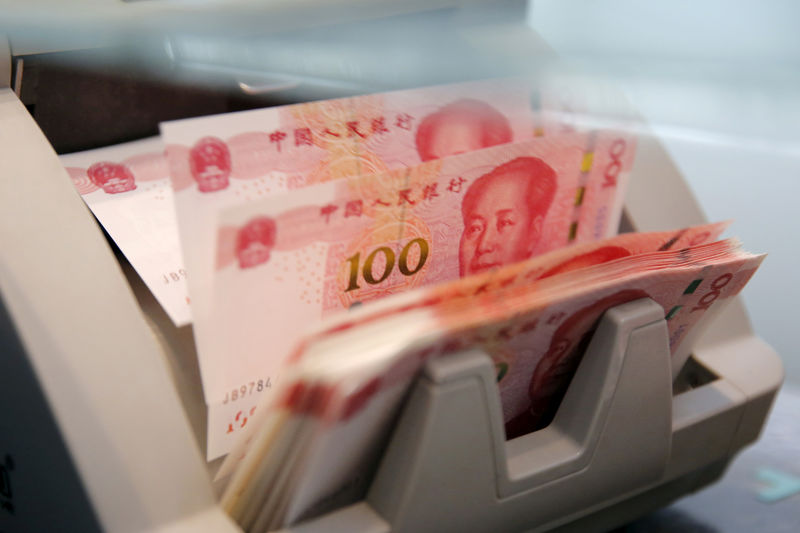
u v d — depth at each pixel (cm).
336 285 38
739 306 55
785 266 95
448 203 40
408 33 56
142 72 53
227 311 34
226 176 39
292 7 47
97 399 33
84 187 49
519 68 56
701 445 49
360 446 34
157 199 48
